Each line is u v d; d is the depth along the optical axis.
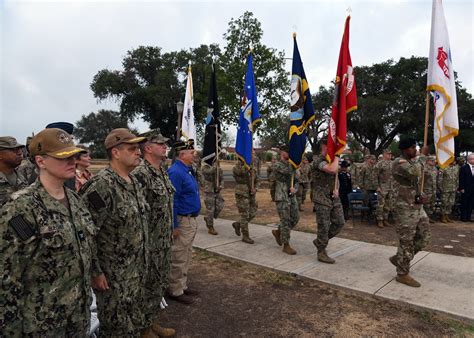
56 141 1.91
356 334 3.45
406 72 37.78
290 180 6.11
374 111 36.16
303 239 7.07
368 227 8.66
